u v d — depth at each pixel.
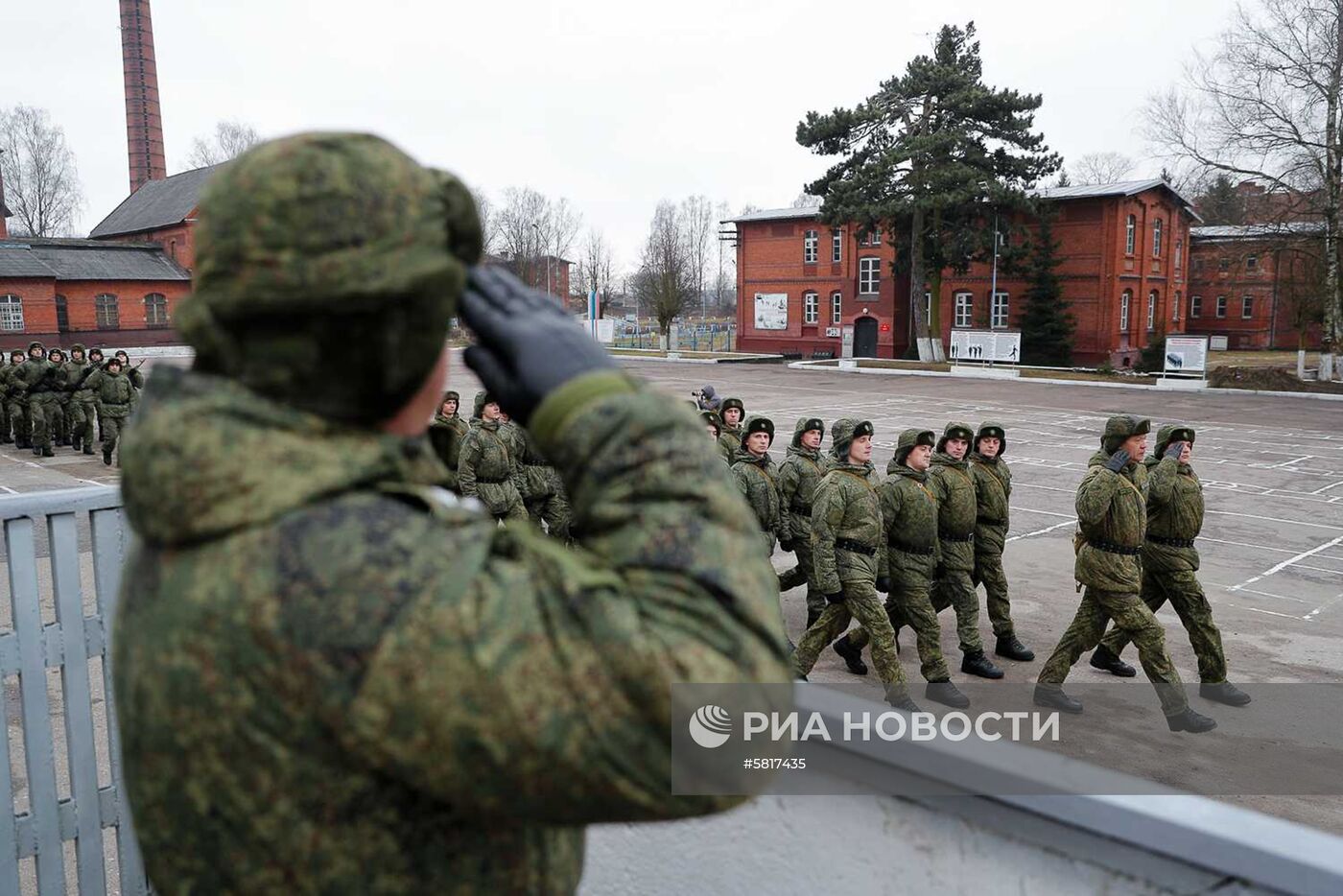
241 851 0.86
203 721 0.83
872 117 40.06
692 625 0.81
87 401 19.25
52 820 2.34
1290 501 15.04
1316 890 1.07
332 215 0.83
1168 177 43.97
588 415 0.90
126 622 0.93
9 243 47.91
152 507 0.85
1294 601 9.96
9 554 2.23
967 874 1.33
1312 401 30.16
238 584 0.81
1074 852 1.24
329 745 0.82
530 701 0.78
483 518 0.94
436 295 0.88
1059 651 7.09
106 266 50.75
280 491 0.83
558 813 0.84
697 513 0.86
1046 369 40.19
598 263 95.50
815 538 7.14
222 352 0.87
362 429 0.91
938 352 43.62
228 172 0.88
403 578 0.80
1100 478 6.66
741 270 53.50
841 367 43.53
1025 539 12.51
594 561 0.87
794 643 8.67
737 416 10.91
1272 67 31.08
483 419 10.30
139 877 2.51
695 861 1.58
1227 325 61.03
